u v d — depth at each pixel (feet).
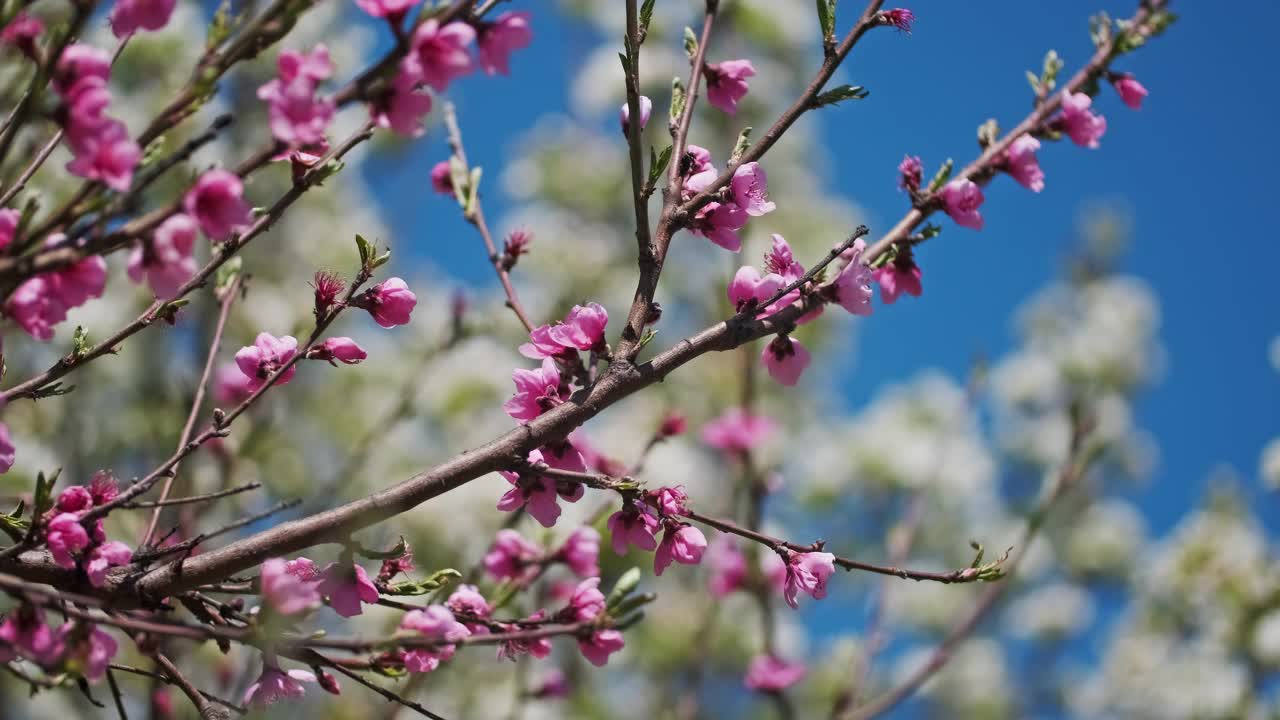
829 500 32.96
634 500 8.38
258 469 20.54
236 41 6.46
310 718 16.65
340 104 6.56
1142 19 9.25
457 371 27.22
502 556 10.78
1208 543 34.37
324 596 7.76
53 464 18.35
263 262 27.25
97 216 6.31
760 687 16.63
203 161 20.49
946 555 35.96
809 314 8.62
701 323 33.09
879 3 8.86
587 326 8.29
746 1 32.27
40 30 6.60
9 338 17.10
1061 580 39.42
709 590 18.93
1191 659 33.68
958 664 34.40
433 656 7.79
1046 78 9.52
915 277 9.27
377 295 8.66
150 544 8.90
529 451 7.88
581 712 24.39
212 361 10.03
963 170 9.37
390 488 7.67
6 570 7.50
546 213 36.42
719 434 18.12
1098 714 36.24
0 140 6.70
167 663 8.03
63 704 18.20
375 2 6.72
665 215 8.68
